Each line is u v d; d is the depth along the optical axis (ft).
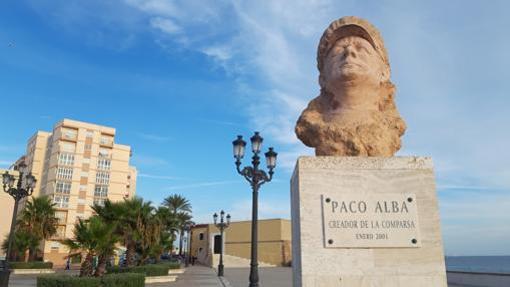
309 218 14.62
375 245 14.26
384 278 13.97
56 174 174.40
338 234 14.38
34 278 77.56
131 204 76.95
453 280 59.16
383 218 14.57
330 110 18.53
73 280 39.32
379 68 18.08
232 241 176.55
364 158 15.28
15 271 91.71
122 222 74.43
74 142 181.88
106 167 187.21
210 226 183.01
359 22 18.04
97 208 73.36
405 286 13.92
